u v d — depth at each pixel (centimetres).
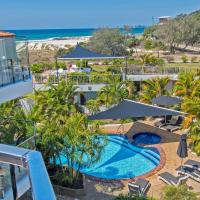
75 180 1714
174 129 2519
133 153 2233
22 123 1487
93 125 1809
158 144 2286
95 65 5506
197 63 5934
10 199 531
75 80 3266
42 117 1817
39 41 13788
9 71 1589
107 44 7612
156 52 8669
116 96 2925
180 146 1905
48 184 255
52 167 1767
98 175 1912
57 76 3275
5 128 1451
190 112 2100
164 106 2736
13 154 311
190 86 2697
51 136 1650
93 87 3247
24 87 1647
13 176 522
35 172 276
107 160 2133
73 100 2755
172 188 1431
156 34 9769
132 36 10888
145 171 1966
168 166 1919
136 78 3569
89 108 2908
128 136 2477
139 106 2238
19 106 2253
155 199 1421
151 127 2633
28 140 1144
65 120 1823
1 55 1562
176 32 9075
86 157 1880
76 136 1630
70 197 1611
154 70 3609
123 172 1958
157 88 2900
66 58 3659
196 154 2056
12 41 1642
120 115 2122
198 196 1530
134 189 1606
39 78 3312
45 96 2411
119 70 3703
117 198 1412
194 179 1731
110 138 2469
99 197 1596
